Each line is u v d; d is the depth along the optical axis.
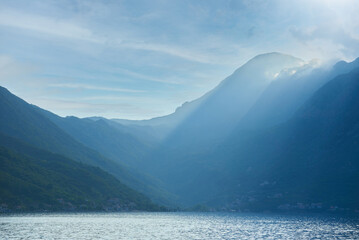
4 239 187.88
